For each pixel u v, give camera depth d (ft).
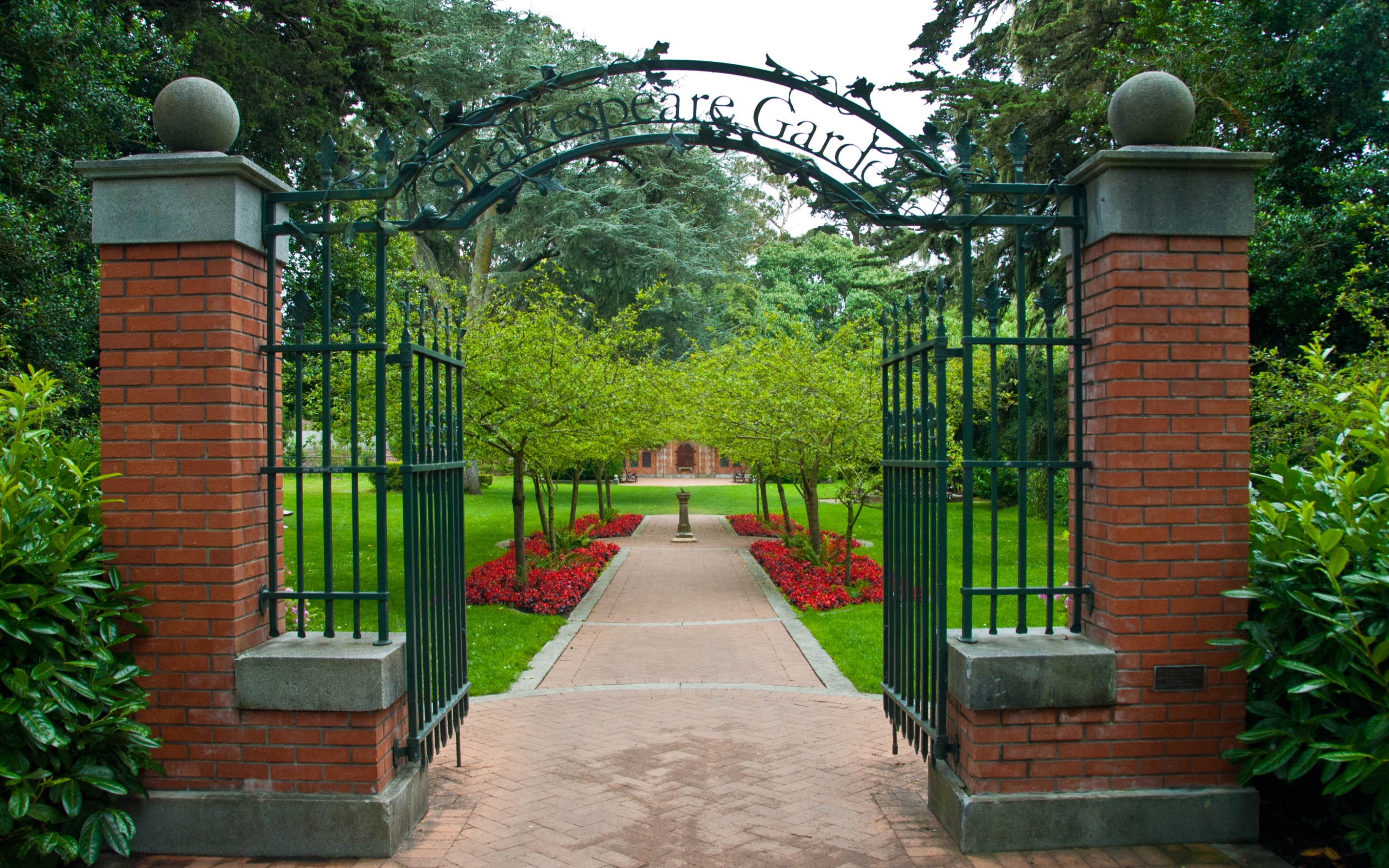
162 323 11.44
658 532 66.13
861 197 12.58
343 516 60.18
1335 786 9.63
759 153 12.79
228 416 11.38
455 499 14.37
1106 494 11.66
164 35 36.09
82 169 11.37
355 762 11.49
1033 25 49.70
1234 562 11.53
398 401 29.86
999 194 12.17
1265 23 33.88
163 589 11.44
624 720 18.02
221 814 11.41
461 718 14.57
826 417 33.68
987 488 74.13
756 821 12.69
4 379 21.06
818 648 25.58
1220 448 11.49
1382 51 30.19
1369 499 10.85
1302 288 30.32
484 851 11.71
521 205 70.28
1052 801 11.39
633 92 69.26
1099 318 11.83
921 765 15.02
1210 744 11.58
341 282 39.37
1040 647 11.68
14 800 9.77
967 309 12.04
